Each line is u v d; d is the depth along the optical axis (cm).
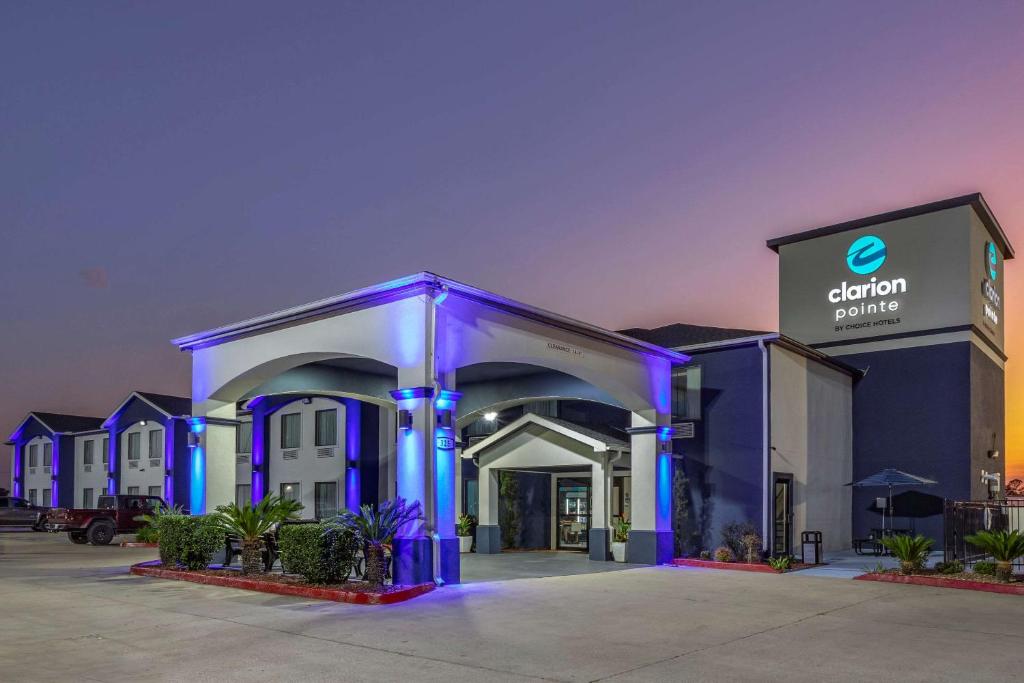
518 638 961
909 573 1580
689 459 2084
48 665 816
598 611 1166
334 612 1136
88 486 4325
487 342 1494
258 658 851
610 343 1797
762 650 908
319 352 1553
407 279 1384
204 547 1566
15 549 2448
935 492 2419
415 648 902
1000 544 1493
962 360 2464
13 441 4769
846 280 2736
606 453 2027
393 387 2089
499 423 2598
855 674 798
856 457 2566
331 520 1378
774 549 1922
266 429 3294
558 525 2439
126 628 1015
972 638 988
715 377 2081
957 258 2527
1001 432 2817
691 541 2044
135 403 3959
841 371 2531
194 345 1823
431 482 1370
